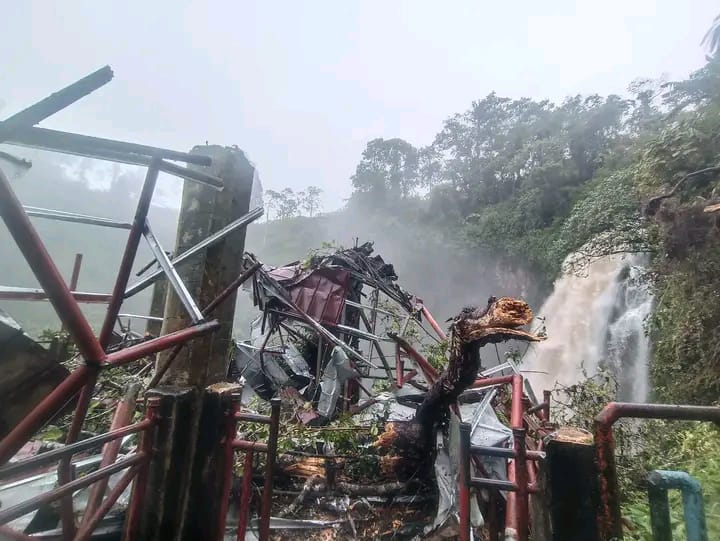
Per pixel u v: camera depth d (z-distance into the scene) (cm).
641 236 1373
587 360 1898
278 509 448
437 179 5922
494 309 385
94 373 170
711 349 773
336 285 871
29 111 155
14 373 192
